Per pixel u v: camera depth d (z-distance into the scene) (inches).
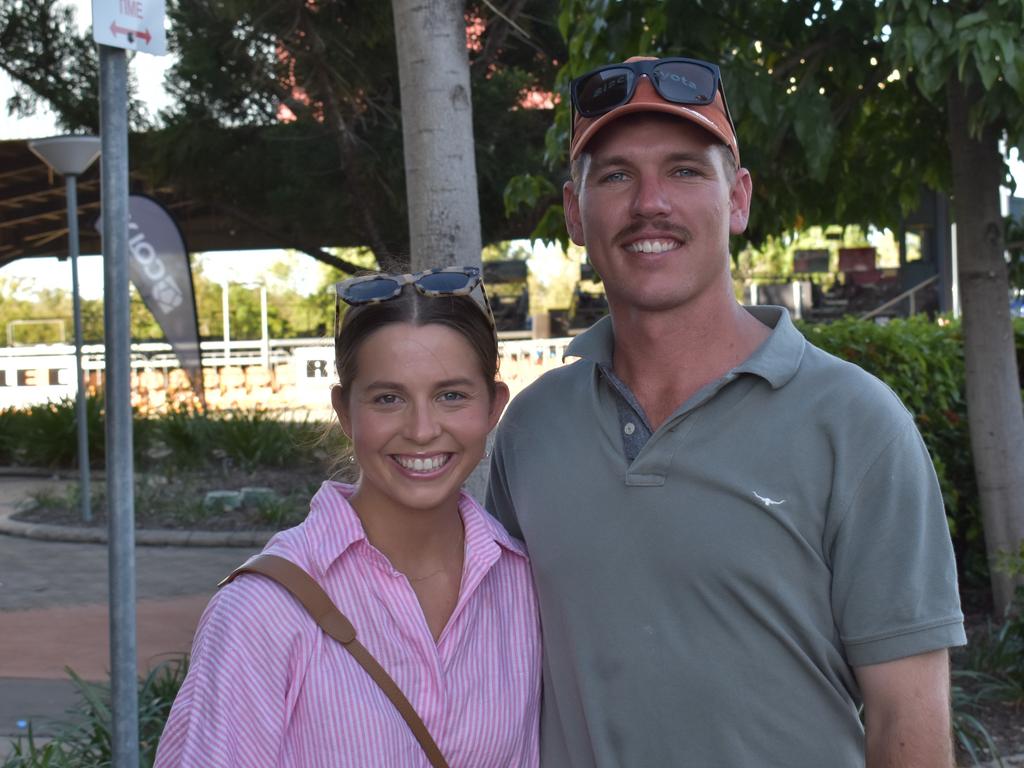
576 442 82.3
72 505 463.2
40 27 599.8
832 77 220.8
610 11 197.6
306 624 72.7
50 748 166.2
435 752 73.9
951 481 259.6
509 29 430.3
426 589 79.7
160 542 400.8
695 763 75.7
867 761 74.9
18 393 876.6
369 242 533.0
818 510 74.0
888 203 253.0
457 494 81.8
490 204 515.2
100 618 305.7
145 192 719.7
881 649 72.2
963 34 166.2
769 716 74.4
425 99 162.1
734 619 74.9
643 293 79.8
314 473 505.0
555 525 81.2
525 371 655.1
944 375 258.7
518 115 494.9
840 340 256.2
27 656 266.1
